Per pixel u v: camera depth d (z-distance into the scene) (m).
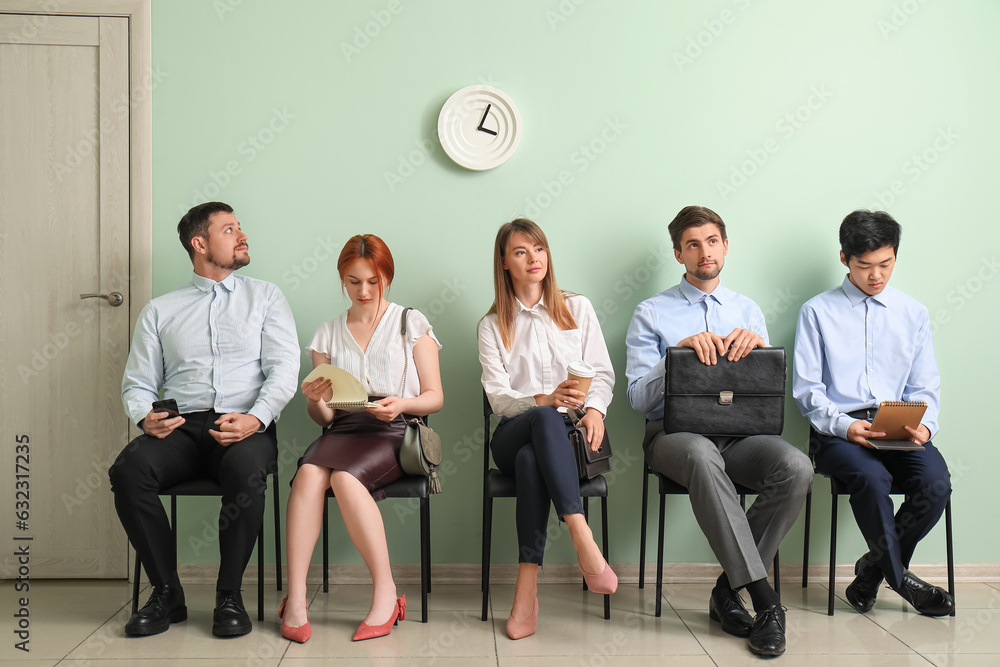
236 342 2.22
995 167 2.55
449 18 2.49
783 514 1.99
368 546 1.96
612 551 2.54
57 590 2.38
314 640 1.92
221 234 2.23
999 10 2.53
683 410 2.14
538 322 2.27
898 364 2.39
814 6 2.52
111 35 2.44
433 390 2.18
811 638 1.96
